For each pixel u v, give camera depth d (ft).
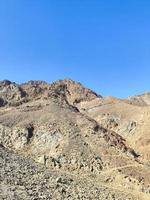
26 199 118.11
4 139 371.35
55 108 418.10
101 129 374.43
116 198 169.58
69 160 317.42
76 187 160.35
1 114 420.77
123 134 562.25
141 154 443.32
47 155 332.80
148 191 262.67
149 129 531.09
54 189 142.10
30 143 363.97
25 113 408.67
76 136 355.97
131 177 281.74
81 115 405.39
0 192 117.08
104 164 312.91
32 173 156.97
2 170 142.41
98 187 192.95
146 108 604.49
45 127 375.45
